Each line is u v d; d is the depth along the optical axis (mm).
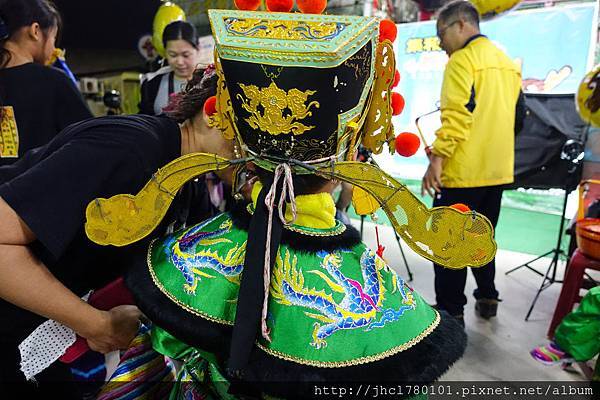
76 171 639
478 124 1818
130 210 586
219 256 597
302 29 504
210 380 694
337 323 526
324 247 569
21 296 636
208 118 656
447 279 1960
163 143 734
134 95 2961
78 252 744
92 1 2584
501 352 1862
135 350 765
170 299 581
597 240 1700
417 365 511
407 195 542
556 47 2822
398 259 2883
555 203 3293
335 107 517
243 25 523
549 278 2512
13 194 602
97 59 2867
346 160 588
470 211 530
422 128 3287
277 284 549
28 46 1357
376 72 565
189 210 935
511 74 1861
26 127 1343
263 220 545
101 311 716
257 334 532
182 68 2057
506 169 1900
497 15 2318
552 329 1870
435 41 3115
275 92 514
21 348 761
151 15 2773
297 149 546
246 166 621
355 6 2516
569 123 2660
